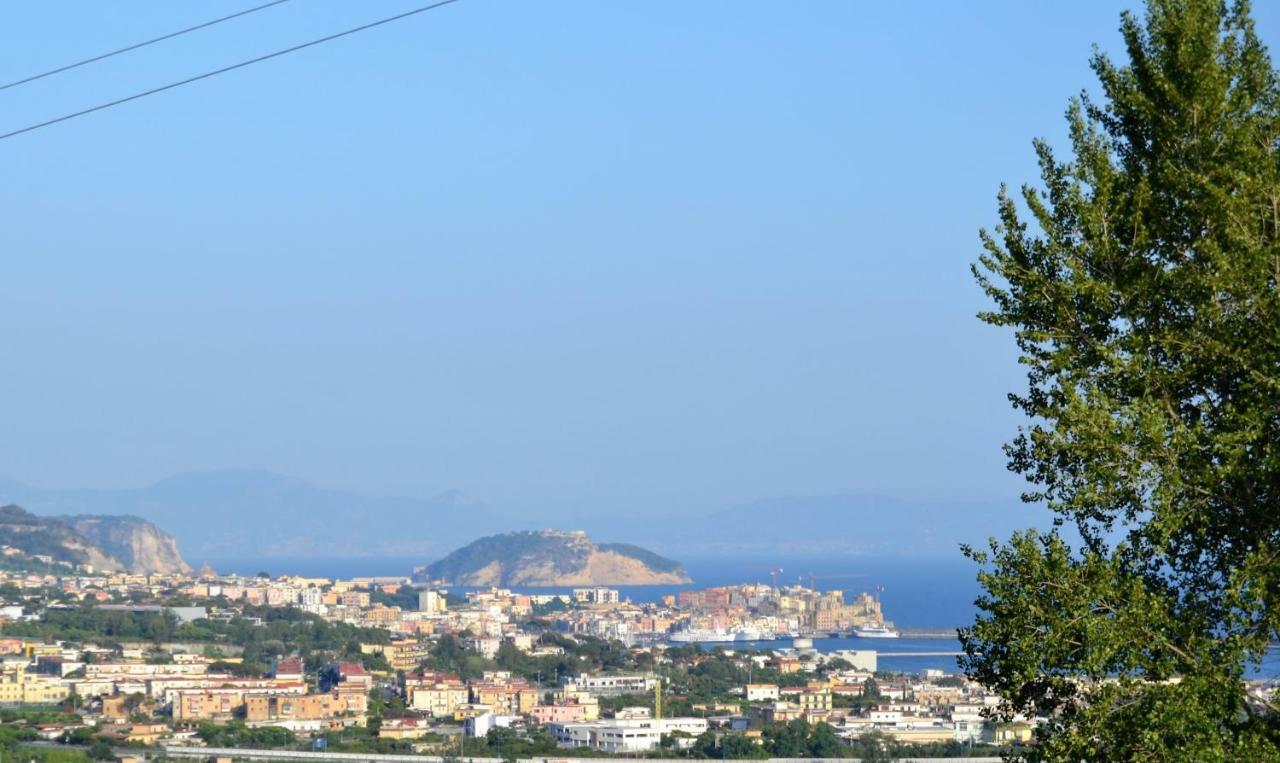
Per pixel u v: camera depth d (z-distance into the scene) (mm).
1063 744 69938
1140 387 74062
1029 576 72438
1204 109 76062
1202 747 67062
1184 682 68875
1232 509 72625
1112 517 73938
